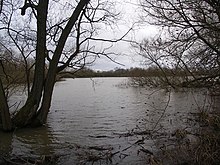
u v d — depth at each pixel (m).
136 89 43.66
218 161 7.87
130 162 9.02
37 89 13.80
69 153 10.07
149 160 8.80
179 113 18.25
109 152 9.80
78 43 14.27
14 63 16.03
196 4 9.22
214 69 9.74
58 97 32.34
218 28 8.88
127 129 14.03
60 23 14.29
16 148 10.84
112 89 46.62
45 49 13.87
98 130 14.02
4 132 13.14
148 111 19.95
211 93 10.05
